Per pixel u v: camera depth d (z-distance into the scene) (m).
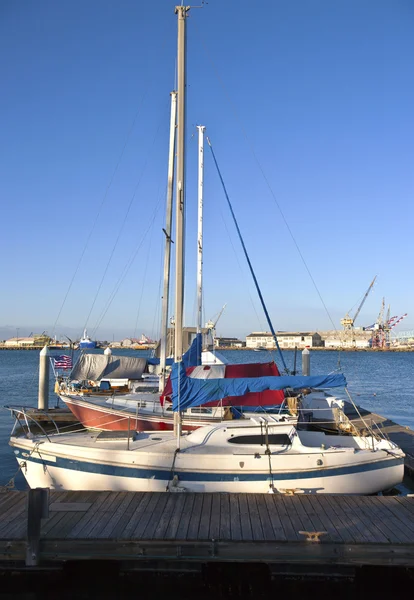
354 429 15.74
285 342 151.88
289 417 14.98
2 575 8.62
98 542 8.33
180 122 13.77
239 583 8.59
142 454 11.81
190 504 10.02
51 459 12.38
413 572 8.59
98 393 21.06
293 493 10.80
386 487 12.52
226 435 12.66
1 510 9.75
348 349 154.88
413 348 156.00
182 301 13.52
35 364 78.44
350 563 8.16
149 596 8.40
